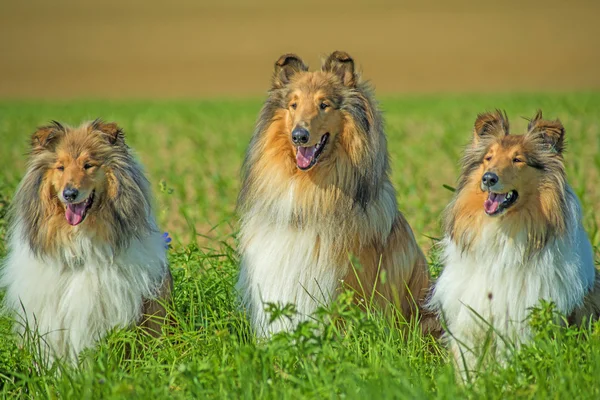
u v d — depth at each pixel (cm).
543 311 887
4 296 1131
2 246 1325
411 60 7781
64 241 1014
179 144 3170
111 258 1021
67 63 8125
